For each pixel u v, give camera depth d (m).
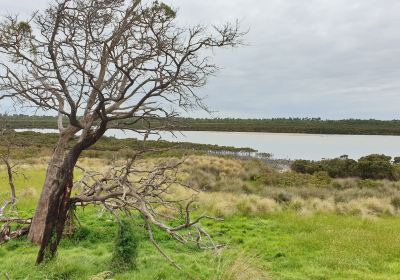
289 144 90.50
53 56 9.97
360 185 30.25
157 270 9.84
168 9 10.28
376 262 11.57
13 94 10.77
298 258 11.87
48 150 42.25
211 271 9.91
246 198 20.55
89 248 12.29
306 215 18.33
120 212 15.78
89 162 33.09
